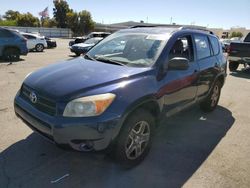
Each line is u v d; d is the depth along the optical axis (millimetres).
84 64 3902
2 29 12984
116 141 3201
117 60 4027
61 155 3748
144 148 3652
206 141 4527
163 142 4379
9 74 9359
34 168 3426
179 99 4270
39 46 20234
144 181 3297
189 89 4520
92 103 2988
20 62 12938
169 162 3756
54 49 23250
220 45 6082
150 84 3527
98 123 2955
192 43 4723
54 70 3738
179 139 4535
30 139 4160
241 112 6250
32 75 3771
